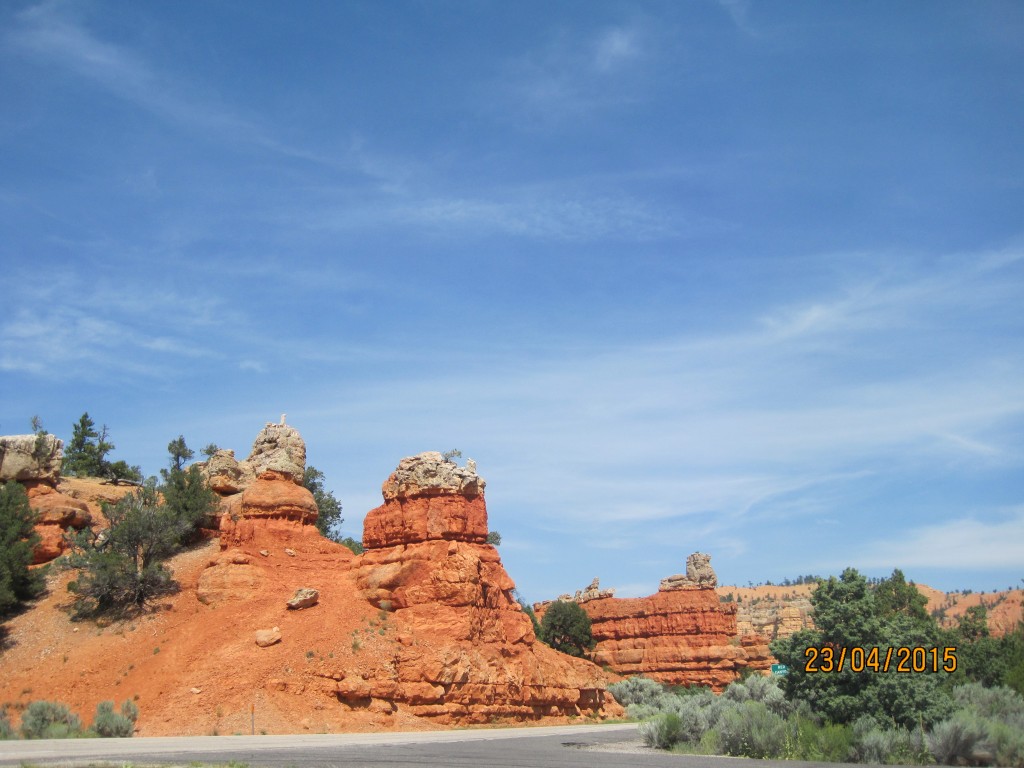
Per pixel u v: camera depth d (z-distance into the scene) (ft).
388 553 231.09
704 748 144.46
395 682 195.21
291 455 269.23
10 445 254.68
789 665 153.38
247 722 174.29
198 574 225.97
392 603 219.41
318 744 140.87
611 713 257.14
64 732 152.25
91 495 271.08
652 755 133.49
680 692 335.67
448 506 232.53
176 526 232.53
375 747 136.15
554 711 232.73
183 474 250.98
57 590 226.79
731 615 428.97
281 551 234.38
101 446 343.26
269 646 196.44
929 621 253.03
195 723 173.37
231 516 243.60
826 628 150.61
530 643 236.22
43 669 197.47
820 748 132.67
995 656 229.25
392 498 239.09
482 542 238.68
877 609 154.92
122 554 224.53
